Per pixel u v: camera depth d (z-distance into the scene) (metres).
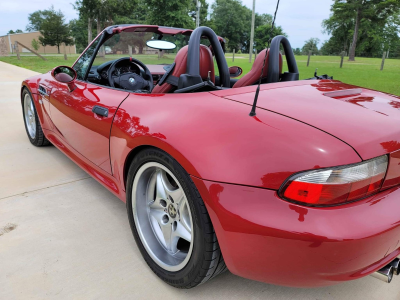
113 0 23.62
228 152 1.25
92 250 1.88
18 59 22.52
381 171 1.19
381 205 1.17
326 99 1.59
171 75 1.89
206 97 1.62
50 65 16.98
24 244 1.92
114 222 2.18
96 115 2.01
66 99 2.48
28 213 2.27
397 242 1.19
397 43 36.66
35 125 3.44
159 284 1.63
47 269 1.71
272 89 1.74
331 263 1.10
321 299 1.56
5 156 3.37
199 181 1.27
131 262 1.79
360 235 1.07
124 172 1.79
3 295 1.53
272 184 1.16
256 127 1.29
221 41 2.84
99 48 2.46
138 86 2.47
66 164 3.19
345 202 1.13
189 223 1.50
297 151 1.16
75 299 1.52
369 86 6.91
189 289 1.60
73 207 2.37
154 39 2.75
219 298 1.55
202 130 1.36
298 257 1.12
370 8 24.14
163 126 1.48
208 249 1.32
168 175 1.63
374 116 1.41
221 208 1.22
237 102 1.52
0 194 2.54
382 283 1.68
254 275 1.26
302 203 1.12
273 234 1.13
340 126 1.26
